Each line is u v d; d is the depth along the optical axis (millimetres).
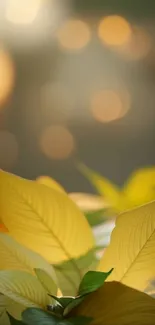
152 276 691
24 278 682
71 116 3725
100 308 669
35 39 3629
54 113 3711
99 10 3564
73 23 3598
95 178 973
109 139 3717
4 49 3619
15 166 3691
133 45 3598
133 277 693
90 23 3600
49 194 715
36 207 715
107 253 695
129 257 690
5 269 704
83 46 3635
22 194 714
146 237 686
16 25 3598
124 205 929
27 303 672
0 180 712
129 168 3695
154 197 936
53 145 3721
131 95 3682
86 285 670
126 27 3562
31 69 3662
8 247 707
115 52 3633
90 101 3707
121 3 3525
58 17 3590
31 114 3699
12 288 676
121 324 661
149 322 661
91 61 3666
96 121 3725
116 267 692
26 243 720
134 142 3711
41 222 716
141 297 669
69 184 3557
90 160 3711
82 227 717
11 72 3646
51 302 679
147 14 3537
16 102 3686
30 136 3711
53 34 3625
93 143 3711
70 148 3711
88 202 930
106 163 3707
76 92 3707
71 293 694
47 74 3684
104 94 3691
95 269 706
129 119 3703
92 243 717
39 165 3688
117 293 674
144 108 3684
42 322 640
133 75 3660
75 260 710
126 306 667
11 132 3699
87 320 649
